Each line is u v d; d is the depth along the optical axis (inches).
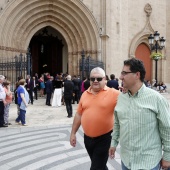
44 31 1174.3
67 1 991.6
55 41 1221.1
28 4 956.0
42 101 853.2
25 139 359.6
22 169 247.6
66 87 543.8
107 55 1022.4
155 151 124.2
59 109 674.8
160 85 1232.8
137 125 123.2
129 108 126.1
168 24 1326.3
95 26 1008.9
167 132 123.3
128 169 127.6
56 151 302.8
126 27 1206.9
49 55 1230.9
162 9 1317.7
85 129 179.6
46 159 275.3
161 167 128.1
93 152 180.5
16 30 957.8
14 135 384.2
